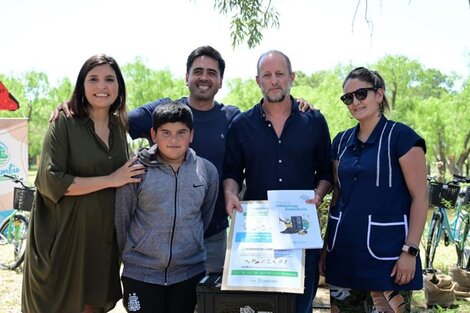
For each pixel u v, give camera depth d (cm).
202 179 332
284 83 346
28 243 327
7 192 930
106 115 336
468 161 2862
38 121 4053
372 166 316
